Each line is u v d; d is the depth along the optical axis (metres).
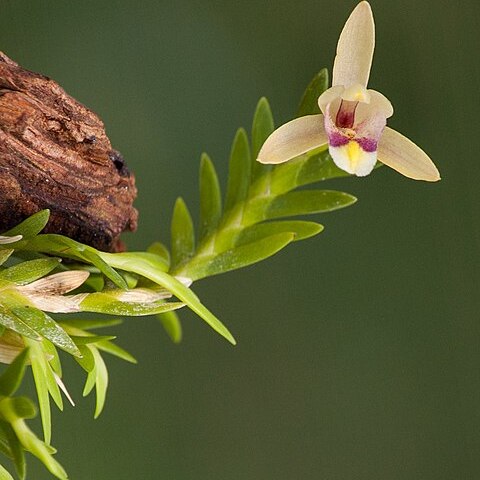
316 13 0.76
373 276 0.75
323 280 0.75
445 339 0.76
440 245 0.76
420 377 0.76
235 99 0.75
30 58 0.72
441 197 0.76
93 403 0.69
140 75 0.74
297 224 0.58
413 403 0.75
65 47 0.72
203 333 0.72
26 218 0.57
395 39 0.76
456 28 0.76
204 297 0.72
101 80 0.73
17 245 0.57
